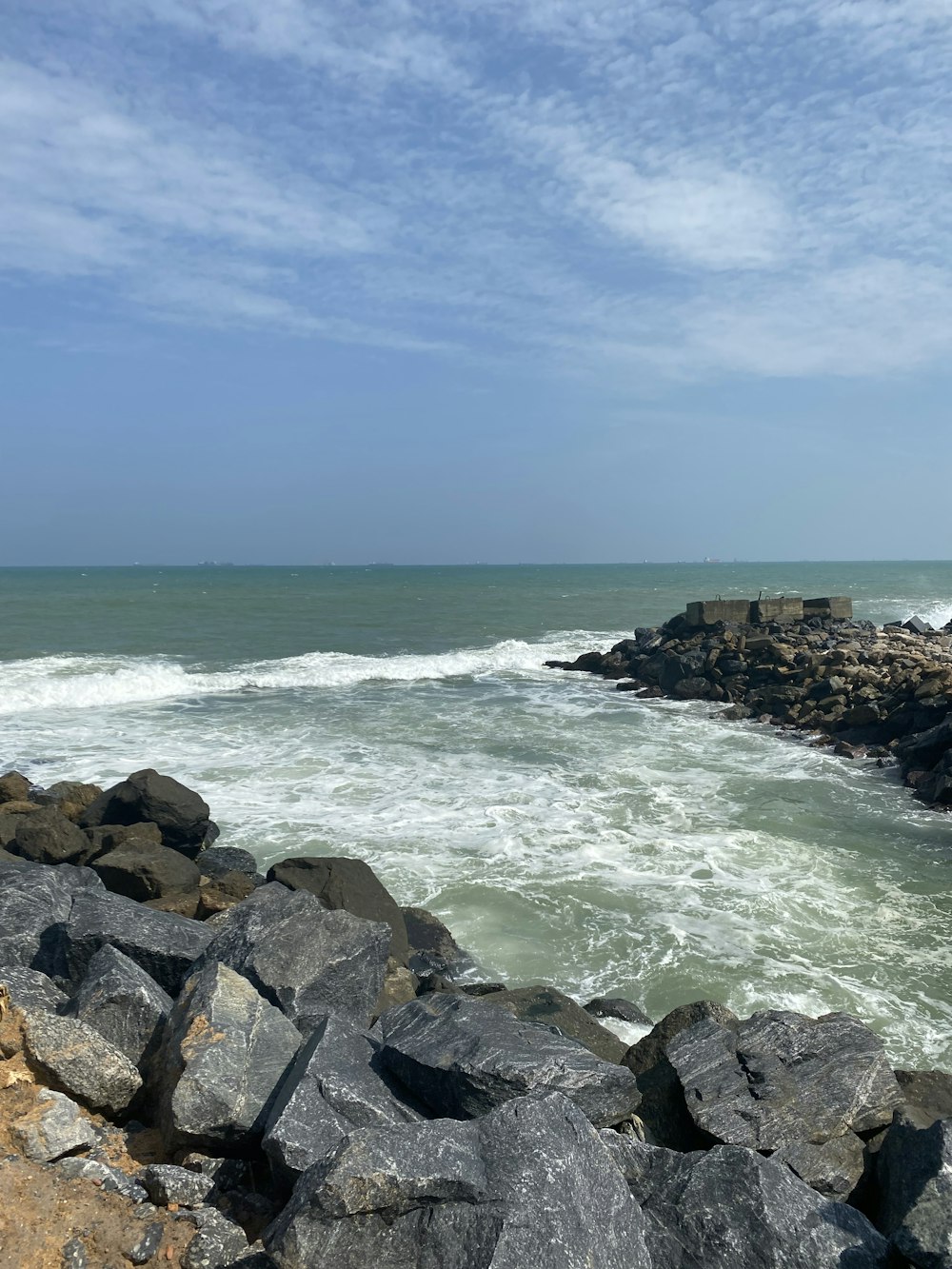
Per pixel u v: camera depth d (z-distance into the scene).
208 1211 4.48
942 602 70.94
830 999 8.95
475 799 15.35
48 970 7.17
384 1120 4.97
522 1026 6.00
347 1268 3.95
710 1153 5.06
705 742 20.77
